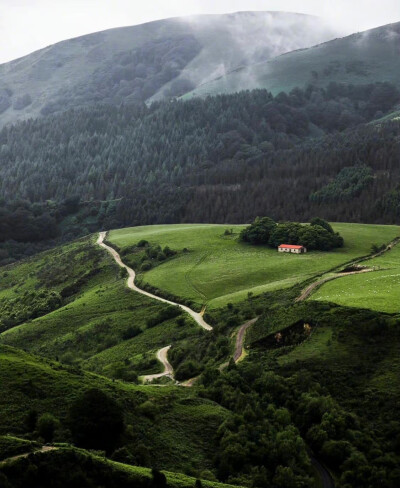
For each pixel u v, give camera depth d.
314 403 90.81
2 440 64.69
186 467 73.81
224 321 132.50
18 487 58.62
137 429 78.06
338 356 102.31
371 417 90.00
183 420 84.75
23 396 78.75
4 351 92.00
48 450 63.09
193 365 111.19
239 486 68.56
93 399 74.50
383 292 122.31
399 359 98.69
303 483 74.88
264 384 97.50
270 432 83.81
